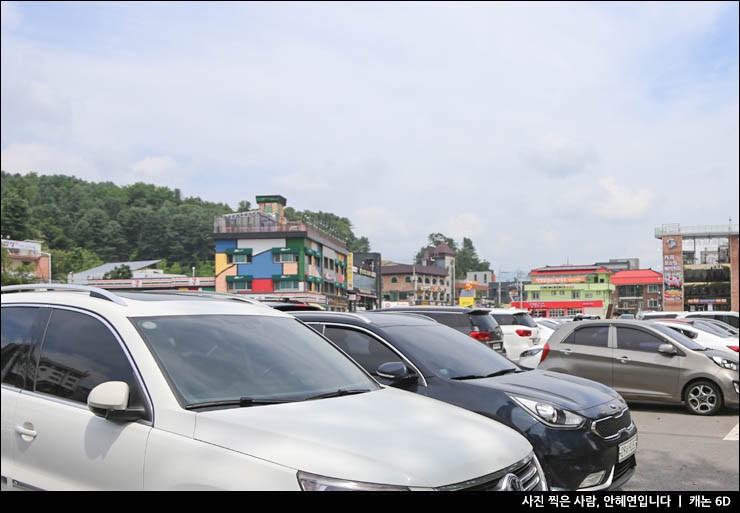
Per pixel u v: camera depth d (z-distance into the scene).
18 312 4.32
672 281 90.06
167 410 3.30
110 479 3.30
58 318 4.09
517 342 17.64
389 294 117.12
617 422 5.70
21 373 4.04
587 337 11.81
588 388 6.08
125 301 3.99
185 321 3.98
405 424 3.36
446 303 128.62
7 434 3.86
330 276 80.06
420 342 6.41
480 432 3.45
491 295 148.88
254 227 72.94
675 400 10.99
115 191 178.88
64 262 114.31
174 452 3.14
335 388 3.93
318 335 4.65
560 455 5.23
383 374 5.55
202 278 78.75
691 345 11.20
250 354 3.94
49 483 3.56
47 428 3.67
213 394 3.49
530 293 106.31
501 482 3.13
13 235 97.88
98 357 3.74
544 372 6.77
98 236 150.50
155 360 3.54
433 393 5.79
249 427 3.12
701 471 7.07
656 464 7.40
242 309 4.47
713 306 88.38
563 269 107.19
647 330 11.39
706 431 9.38
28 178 178.50
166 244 151.50
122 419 3.33
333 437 3.06
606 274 103.50
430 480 2.88
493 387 5.71
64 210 161.75
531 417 5.39
